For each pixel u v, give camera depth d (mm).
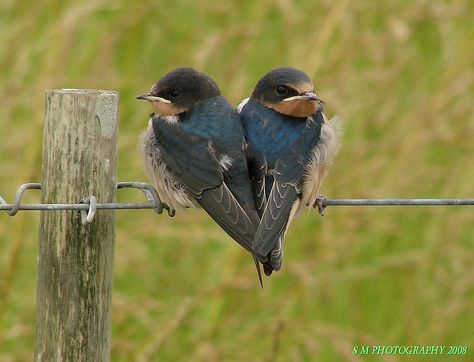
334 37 13086
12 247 11859
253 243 9234
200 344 11766
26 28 12758
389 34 12531
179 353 11828
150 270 12219
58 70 12367
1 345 11703
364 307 12430
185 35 13086
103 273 8484
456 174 12500
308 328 11773
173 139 10070
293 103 10117
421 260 12398
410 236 12617
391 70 12617
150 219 12273
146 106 12734
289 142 10047
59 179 8406
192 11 13164
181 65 12883
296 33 12742
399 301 12414
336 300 12344
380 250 12562
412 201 9641
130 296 12133
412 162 12422
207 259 12273
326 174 10445
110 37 12758
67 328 8469
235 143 10016
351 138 12578
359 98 12586
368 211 12461
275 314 12023
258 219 9680
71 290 8438
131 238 12125
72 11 12344
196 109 10250
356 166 12430
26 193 12000
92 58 12805
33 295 12156
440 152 12734
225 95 12547
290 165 9930
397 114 12703
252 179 9945
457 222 12492
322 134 10297
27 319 12094
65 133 8383
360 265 12445
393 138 12523
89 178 8398
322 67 12617
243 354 11641
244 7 13133
